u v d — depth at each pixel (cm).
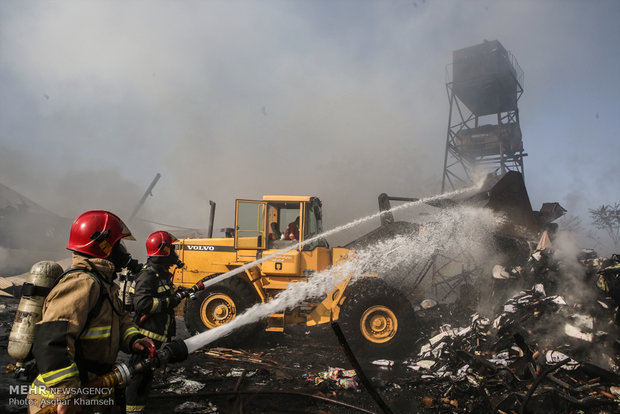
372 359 562
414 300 796
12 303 902
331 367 515
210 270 674
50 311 149
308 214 688
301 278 643
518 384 413
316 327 792
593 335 482
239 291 623
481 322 574
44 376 141
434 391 431
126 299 337
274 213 688
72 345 149
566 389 388
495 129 2238
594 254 728
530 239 781
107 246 177
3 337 565
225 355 555
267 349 614
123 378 168
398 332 568
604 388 393
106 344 168
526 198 809
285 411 359
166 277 344
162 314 330
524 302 567
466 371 464
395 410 376
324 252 667
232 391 402
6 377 390
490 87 2272
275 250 661
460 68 2336
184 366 496
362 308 579
